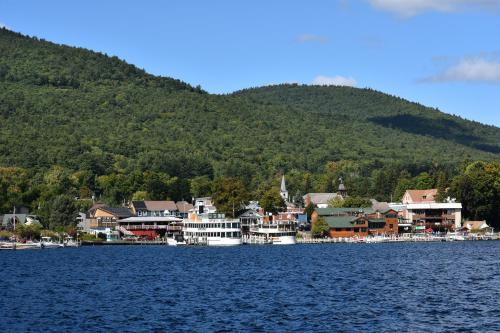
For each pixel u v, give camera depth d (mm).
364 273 140750
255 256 192000
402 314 90812
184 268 155750
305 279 130500
